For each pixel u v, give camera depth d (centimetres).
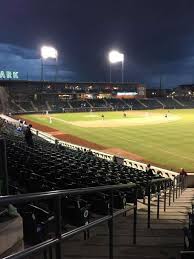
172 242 725
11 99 10056
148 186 949
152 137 4847
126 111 10894
